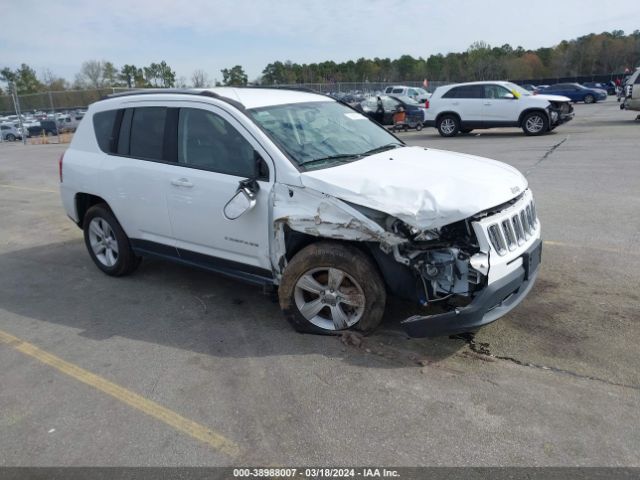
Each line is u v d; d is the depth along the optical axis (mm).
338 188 3715
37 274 6137
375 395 3383
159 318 4727
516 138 16250
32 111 32688
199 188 4461
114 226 5492
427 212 3424
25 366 4031
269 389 3516
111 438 3141
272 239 4121
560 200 7801
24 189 12398
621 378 3430
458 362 3707
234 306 4891
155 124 4910
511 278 3605
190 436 3115
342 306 4090
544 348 3834
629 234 6133
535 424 3037
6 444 3145
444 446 2902
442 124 18531
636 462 2721
